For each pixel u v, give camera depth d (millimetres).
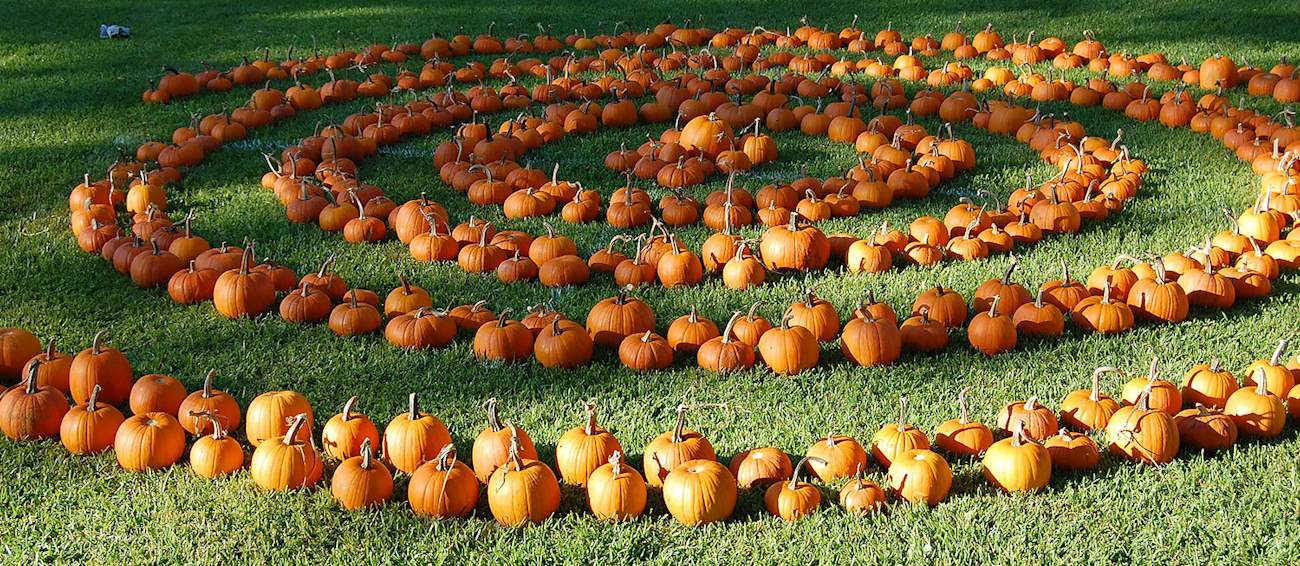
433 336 7492
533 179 10406
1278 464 5969
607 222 9844
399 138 12125
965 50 15477
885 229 8984
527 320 7539
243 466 6180
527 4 20125
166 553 5488
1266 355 7238
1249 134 11273
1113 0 19078
